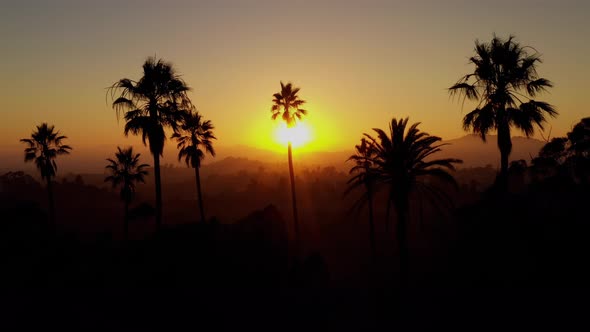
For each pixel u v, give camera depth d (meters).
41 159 71.38
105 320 29.11
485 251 37.19
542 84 34.56
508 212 39.69
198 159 67.50
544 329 25.53
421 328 28.72
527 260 34.06
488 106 35.62
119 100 36.19
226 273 39.97
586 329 24.62
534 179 51.16
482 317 28.33
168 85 37.44
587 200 43.19
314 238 70.06
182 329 29.06
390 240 63.56
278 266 44.44
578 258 32.69
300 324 31.20
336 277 49.44
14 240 44.81
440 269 39.41
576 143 48.56
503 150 36.28
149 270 38.75
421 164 34.50
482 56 36.12
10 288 34.88
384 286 40.78
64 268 40.47
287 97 60.53
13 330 26.81
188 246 42.50
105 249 52.38
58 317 29.03
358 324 30.92
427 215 68.06
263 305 33.88
